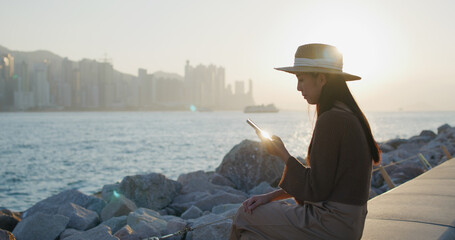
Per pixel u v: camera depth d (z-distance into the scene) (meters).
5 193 16.62
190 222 6.22
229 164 11.35
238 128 80.19
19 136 56.03
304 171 2.64
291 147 36.75
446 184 5.40
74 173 22.31
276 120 133.25
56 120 134.00
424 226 3.50
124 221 7.06
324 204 2.69
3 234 4.73
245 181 11.18
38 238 6.62
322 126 2.58
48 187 18.00
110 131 69.12
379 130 70.31
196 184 10.51
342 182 2.59
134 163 26.66
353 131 2.53
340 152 2.56
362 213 2.67
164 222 6.72
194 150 35.56
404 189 5.16
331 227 2.65
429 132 26.47
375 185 10.69
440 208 4.09
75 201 8.88
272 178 11.10
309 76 2.69
